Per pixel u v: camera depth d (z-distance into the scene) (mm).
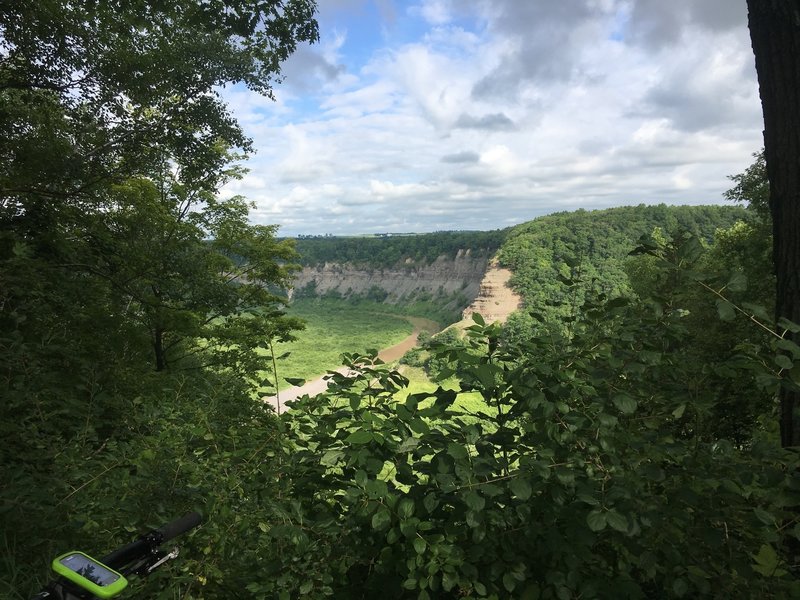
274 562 2141
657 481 1932
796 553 2283
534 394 1985
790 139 2613
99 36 11344
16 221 9609
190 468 2639
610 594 1878
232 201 18453
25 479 2527
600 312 2234
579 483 1897
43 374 3594
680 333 2127
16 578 2227
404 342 176750
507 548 1904
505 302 143625
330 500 2418
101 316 9016
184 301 13984
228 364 13836
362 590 2160
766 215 23875
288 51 9203
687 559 1934
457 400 2393
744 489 1985
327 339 180125
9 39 10445
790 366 1828
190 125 13297
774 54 2670
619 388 2184
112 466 2691
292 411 2525
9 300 5031
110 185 11914
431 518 2100
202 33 12367
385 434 2086
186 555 2295
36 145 9547
